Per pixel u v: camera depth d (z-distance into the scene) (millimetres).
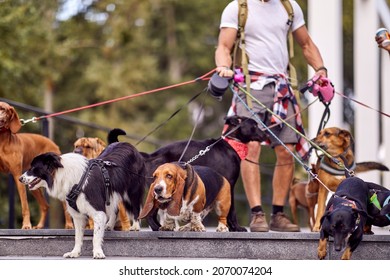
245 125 11703
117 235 10422
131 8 41844
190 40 48875
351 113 46875
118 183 10445
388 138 22672
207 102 48625
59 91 42812
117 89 41219
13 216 14547
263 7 12125
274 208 12539
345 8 45000
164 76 47688
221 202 11070
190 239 10461
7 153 11906
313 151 13289
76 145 12617
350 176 10898
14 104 13836
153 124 44469
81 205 9961
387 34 11703
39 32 31641
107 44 40750
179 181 10141
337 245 9422
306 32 12617
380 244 10336
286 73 12461
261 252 10375
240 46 12094
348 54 46406
